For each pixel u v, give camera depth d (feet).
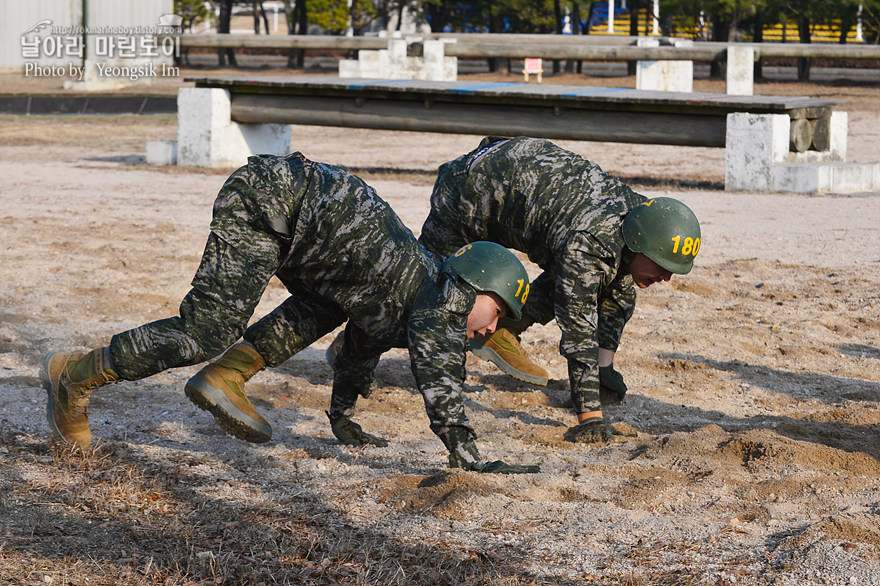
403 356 23.89
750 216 42.98
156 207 45.39
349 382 17.19
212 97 59.57
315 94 57.47
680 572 12.50
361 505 14.57
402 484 15.33
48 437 17.17
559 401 20.66
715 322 26.76
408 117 55.21
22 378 20.88
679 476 15.90
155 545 13.10
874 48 90.27
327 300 15.60
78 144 73.05
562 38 115.24
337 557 12.86
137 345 14.96
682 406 20.16
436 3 153.38
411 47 104.32
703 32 162.71
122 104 100.37
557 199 17.93
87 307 27.20
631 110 51.24
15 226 39.42
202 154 60.34
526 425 19.02
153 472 15.69
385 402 20.21
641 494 15.03
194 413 19.19
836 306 28.22
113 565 12.46
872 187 51.72
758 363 23.22
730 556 12.94
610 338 19.69
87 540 13.12
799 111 50.57
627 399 20.47
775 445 16.72
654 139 51.57
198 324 14.70
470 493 14.58
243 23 209.77
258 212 14.67
